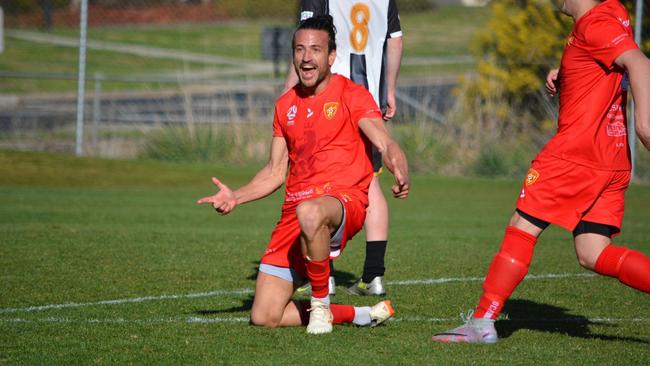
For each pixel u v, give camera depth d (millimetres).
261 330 16766
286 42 65062
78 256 25922
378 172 21344
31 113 72875
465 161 51906
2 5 122500
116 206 38469
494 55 56688
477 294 21109
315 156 16750
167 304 19500
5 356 14750
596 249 15570
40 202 38969
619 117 15531
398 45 23375
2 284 21609
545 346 15719
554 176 15359
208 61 107875
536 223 15602
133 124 63031
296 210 15586
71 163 49969
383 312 17234
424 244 29797
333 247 16406
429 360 14539
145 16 132000
